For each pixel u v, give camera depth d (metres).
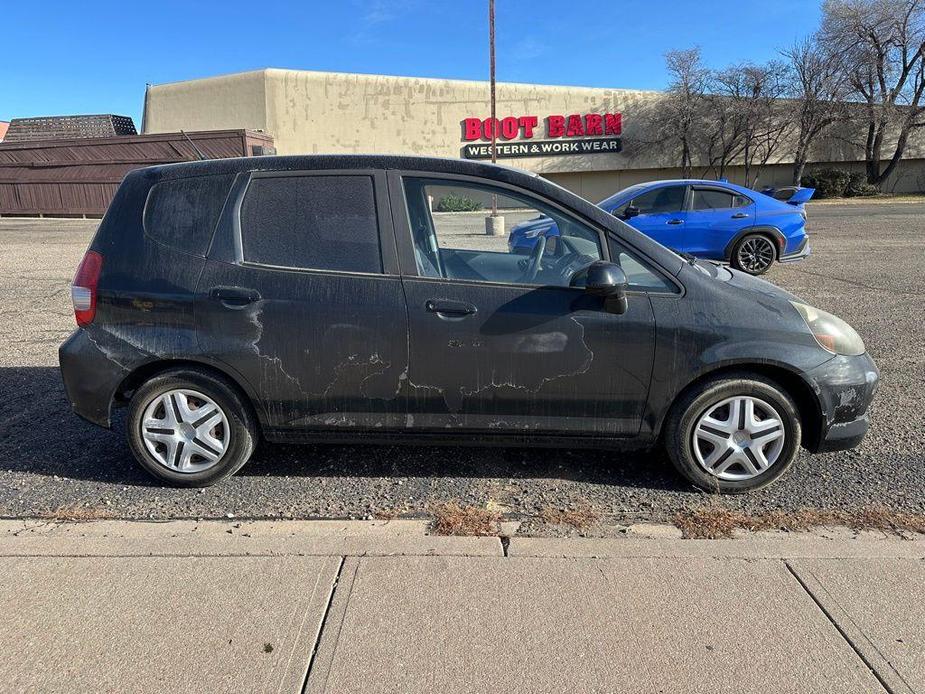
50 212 30.25
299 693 2.06
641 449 3.49
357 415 3.38
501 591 2.57
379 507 3.30
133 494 3.44
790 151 37.59
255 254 3.32
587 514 3.23
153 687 2.09
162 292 3.31
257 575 2.67
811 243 15.16
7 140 35.69
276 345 3.28
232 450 3.45
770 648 2.25
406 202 3.35
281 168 3.37
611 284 3.04
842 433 3.37
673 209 10.16
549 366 3.25
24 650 2.24
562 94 36.97
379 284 3.26
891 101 35.97
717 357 3.21
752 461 3.36
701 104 35.66
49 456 3.91
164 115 37.88
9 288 10.05
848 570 2.69
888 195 37.31
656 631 2.34
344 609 2.46
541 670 2.16
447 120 36.88
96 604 2.48
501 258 3.38
